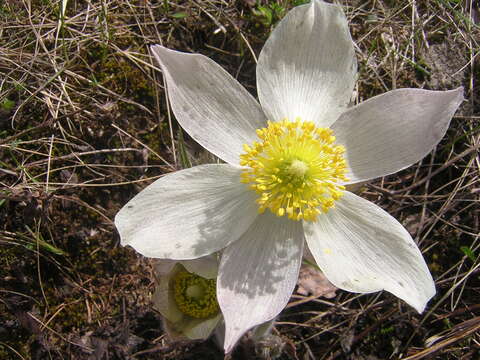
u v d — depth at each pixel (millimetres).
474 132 119
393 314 111
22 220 108
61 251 108
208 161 108
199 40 124
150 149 116
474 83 125
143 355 106
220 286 83
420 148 85
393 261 83
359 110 88
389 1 131
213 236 86
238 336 77
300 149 90
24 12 120
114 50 120
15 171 110
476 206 116
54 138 113
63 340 106
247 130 90
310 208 89
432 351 106
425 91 83
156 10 124
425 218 117
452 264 114
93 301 109
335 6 85
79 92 117
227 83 87
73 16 122
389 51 127
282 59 88
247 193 89
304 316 112
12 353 104
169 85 85
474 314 109
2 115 113
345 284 83
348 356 109
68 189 112
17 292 107
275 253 87
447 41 128
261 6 124
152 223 83
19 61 115
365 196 117
